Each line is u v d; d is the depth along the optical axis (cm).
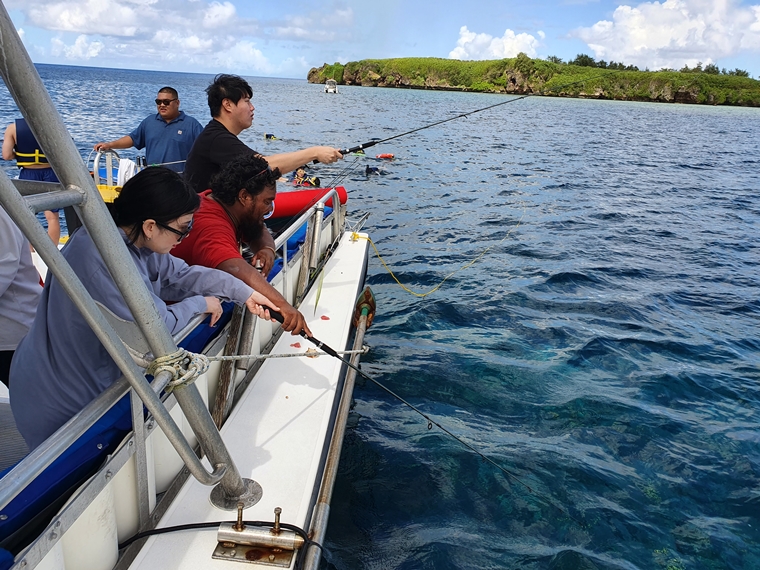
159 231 176
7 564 123
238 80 323
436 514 306
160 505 194
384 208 1082
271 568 174
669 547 295
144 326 149
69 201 118
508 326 555
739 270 798
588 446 373
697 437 389
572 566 278
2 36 99
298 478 214
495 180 1491
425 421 388
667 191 1484
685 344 539
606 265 786
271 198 283
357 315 373
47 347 169
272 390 271
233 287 230
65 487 159
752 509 325
